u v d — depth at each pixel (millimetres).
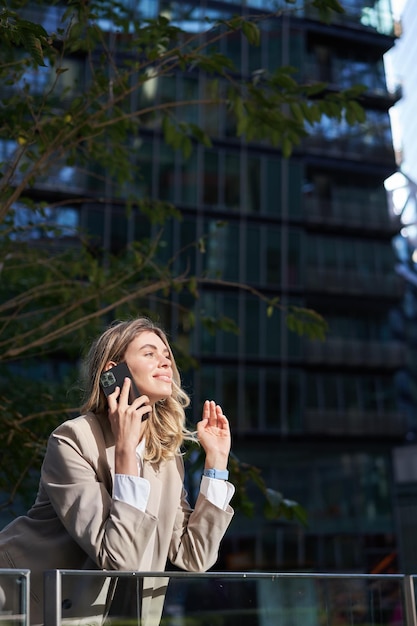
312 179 37219
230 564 31562
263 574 2340
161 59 5207
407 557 34094
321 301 36312
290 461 34562
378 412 36344
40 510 2486
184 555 2719
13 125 5367
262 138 5102
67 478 2432
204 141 5453
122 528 2318
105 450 2539
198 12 32281
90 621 2000
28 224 5863
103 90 5023
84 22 4758
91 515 2354
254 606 2295
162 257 32938
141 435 2670
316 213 36594
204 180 34188
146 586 2105
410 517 35031
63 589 1976
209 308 33344
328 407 35594
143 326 2775
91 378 2711
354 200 37531
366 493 35219
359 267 37188
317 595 2461
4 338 6684
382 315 37531
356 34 36906
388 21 37500
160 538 2598
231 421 33438
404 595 2676
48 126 5012
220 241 34219
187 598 2172
